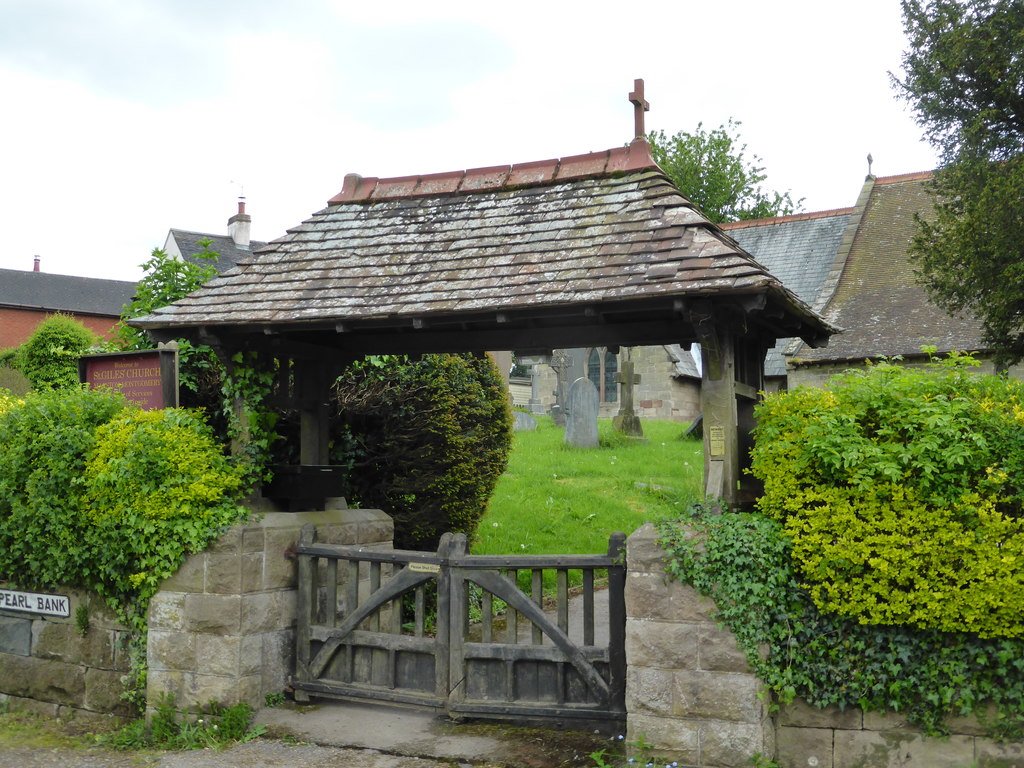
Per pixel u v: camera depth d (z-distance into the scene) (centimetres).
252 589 652
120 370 739
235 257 3197
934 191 1415
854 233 2256
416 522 915
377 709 646
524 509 1278
